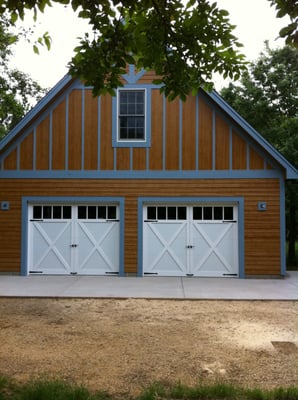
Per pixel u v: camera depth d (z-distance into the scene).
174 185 11.92
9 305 8.23
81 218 12.20
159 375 4.52
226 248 11.86
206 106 11.95
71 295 9.06
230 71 4.96
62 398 3.73
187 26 4.54
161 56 4.81
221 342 5.76
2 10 4.28
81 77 4.63
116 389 4.12
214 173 11.85
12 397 3.80
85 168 12.09
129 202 11.99
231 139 11.86
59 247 12.18
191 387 4.12
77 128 12.14
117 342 5.73
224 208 11.95
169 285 10.43
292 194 16.77
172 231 11.99
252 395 3.86
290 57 18.62
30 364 4.83
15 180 12.19
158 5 4.38
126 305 8.23
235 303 8.48
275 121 18.98
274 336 6.07
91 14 4.33
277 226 11.66
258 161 11.77
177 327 6.57
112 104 12.12
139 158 12.03
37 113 11.92
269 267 11.64
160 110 12.04
